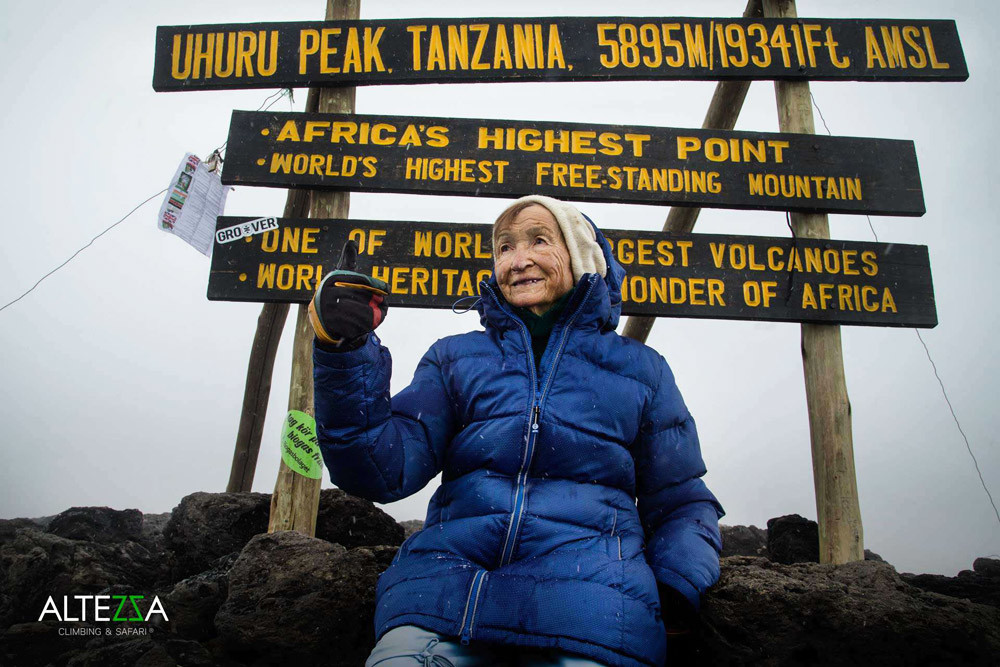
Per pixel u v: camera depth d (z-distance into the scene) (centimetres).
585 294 204
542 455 187
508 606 159
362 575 258
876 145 441
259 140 420
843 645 218
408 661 154
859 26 461
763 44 454
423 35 445
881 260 419
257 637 251
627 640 158
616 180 420
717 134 434
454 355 209
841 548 382
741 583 226
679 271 407
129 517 454
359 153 419
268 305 562
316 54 443
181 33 448
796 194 427
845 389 408
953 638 214
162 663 254
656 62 446
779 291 409
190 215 424
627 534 187
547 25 449
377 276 398
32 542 334
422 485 196
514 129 426
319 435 173
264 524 388
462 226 407
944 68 455
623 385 202
